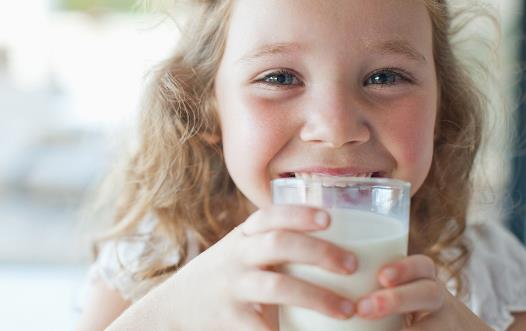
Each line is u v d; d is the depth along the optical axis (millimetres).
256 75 383
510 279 504
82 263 876
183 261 476
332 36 367
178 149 472
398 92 381
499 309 489
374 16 370
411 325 305
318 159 375
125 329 329
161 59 493
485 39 524
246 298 286
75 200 869
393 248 283
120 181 540
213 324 307
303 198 288
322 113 364
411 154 383
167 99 470
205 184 476
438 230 492
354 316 277
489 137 542
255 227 288
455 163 496
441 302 281
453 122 492
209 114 455
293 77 381
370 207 286
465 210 498
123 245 492
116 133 569
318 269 280
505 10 705
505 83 698
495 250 520
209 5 448
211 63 442
